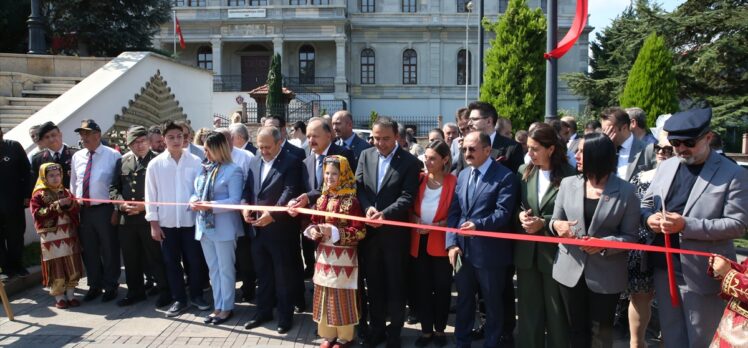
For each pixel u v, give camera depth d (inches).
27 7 663.1
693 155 140.9
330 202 188.2
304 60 1596.9
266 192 211.2
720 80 726.5
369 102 1616.6
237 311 233.6
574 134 315.6
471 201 180.9
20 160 264.7
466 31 1459.2
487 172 181.0
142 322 220.4
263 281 215.6
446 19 1594.5
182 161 233.0
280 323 208.7
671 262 142.2
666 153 179.8
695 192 140.3
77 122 402.6
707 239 135.7
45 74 516.4
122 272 295.6
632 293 171.5
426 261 196.2
